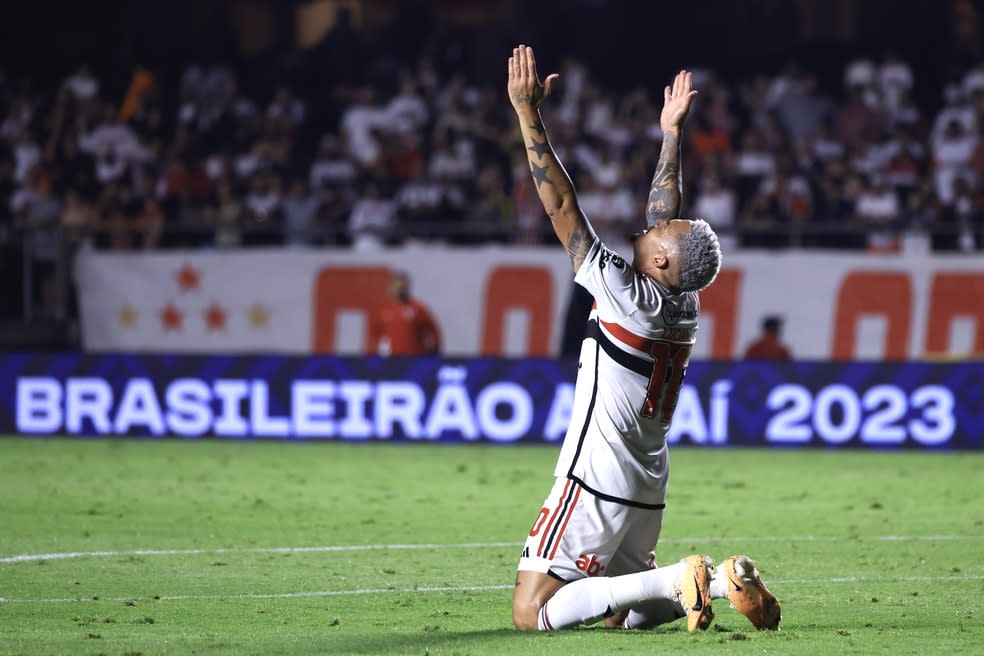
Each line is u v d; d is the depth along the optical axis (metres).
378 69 85.50
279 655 18.48
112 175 76.56
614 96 85.81
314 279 66.88
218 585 25.98
